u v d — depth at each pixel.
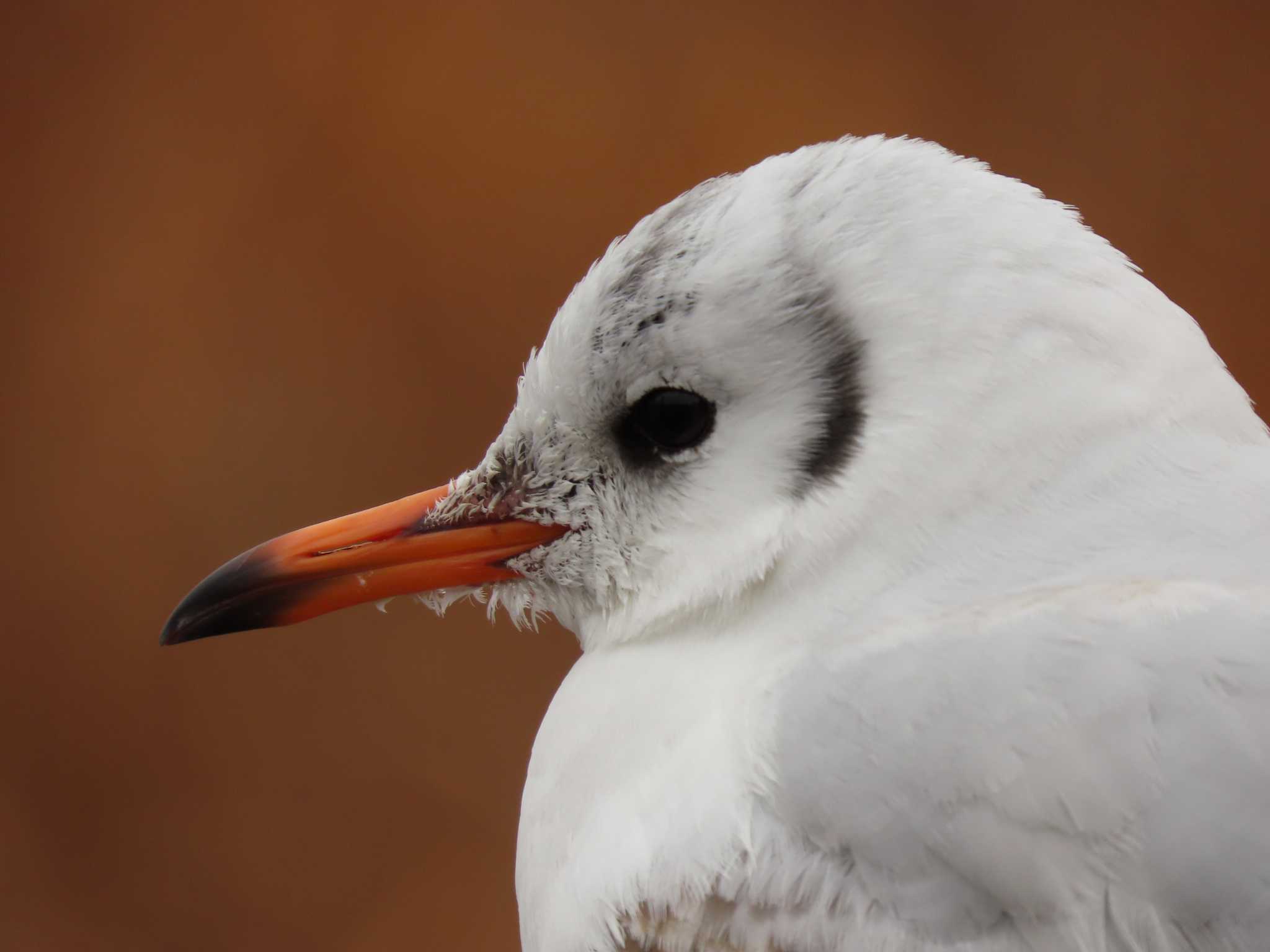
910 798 1.92
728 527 1.95
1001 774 1.92
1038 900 1.92
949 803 1.92
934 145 1.95
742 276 1.95
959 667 1.93
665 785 1.94
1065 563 1.94
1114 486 1.94
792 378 1.95
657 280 1.95
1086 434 1.94
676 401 1.95
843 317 1.95
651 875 1.94
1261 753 1.91
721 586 1.95
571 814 1.95
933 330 1.94
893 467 1.94
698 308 1.95
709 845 1.93
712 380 1.95
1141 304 1.95
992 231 1.95
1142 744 1.92
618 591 1.96
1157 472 1.94
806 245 1.95
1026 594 1.93
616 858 1.94
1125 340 1.94
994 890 1.92
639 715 1.95
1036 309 1.94
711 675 1.95
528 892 1.95
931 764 1.92
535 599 1.97
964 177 1.95
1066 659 1.92
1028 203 1.95
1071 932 1.92
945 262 1.94
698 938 1.93
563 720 1.96
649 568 1.96
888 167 1.95
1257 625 1.92
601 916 1.94
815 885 1.93
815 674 1.94
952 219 1.95
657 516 1.96
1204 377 1.95
